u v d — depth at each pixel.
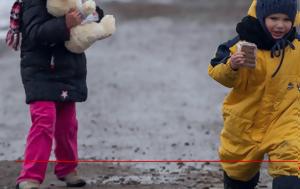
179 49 41.12
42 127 14.55
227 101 13.01
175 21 54.28
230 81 12.62
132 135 21.78
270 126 12.70
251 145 12.80
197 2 65.38
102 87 29.91
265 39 12.62
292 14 12.58
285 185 12.20
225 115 13.03
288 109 12.62
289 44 12.67
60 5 14.32
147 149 19.97
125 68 34.62
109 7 62.31
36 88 14.59
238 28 12.85
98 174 17.06
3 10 51.81
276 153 12.46
